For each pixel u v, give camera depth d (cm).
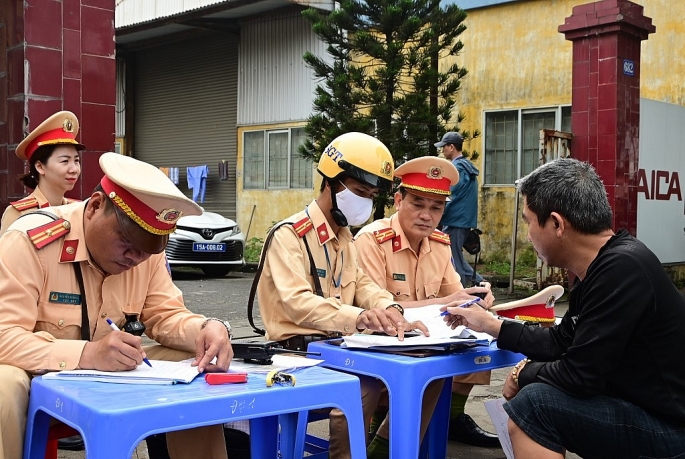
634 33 752
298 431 263
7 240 196
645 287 202
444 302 293
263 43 1316
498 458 329
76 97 450
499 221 1045
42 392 173
